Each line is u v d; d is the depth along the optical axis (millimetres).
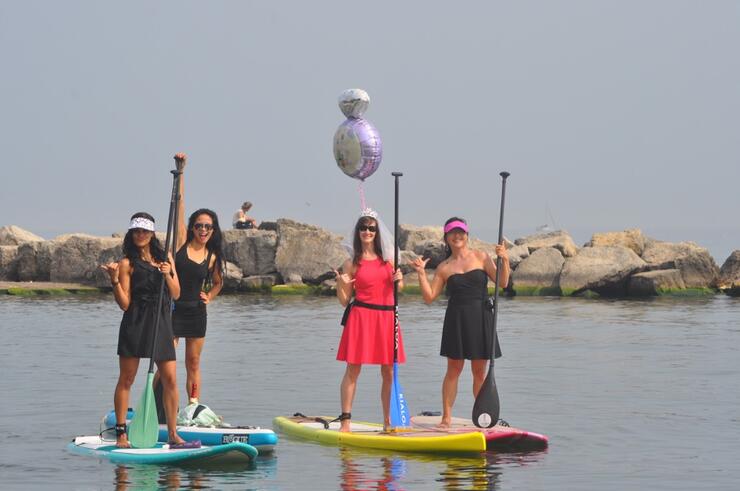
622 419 14953
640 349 23047
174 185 13789
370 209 13664
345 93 18016
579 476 11648
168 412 12766
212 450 12094
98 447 12672
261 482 11367
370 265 13617
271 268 40969
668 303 35594
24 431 13875
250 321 29438
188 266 13766
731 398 16734
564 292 39000
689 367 20250
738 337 25344
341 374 19266
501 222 14062
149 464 12133
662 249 41406
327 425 14031
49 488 11031
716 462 12320
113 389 17344
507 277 13922
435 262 40875
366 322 13617
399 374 19469
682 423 14656
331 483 11344
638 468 12000
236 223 43719
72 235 43312
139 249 12570
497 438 13141
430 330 26969
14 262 42969
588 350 22891
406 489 11094
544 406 16000
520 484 11305
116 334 25766
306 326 28047
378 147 18062
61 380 18297
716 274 39844
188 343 13906
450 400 13961
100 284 41375
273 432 13055
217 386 17891
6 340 24469
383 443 13086
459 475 11688
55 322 28875
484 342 13750
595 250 39781
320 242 40812
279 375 19125
